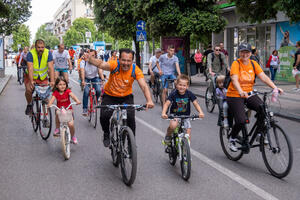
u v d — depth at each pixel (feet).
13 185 15.67
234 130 18.74
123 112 16.52
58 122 22.24
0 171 17.61
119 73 17.40
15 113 35.24
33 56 26.13
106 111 18.16
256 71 18.67
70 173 17.30
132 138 15.24
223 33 88.58
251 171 17.58
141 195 14.51
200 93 51.24
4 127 28.60
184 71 66.95
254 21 36.35
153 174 17.15
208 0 63.10
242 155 18.83
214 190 15.03
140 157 20.04
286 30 67.36
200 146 22.47
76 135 25.70
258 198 14.16
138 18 90.79
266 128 17.24
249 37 79.25
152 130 27.20
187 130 17.31
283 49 67.51
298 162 19.15
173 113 17.72
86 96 29.84
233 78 18.30
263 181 16.14
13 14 87.71
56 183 15.92
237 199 14.06
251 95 18.03
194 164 18.75
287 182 16.03
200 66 85.66
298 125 29.27
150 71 42.65
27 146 22.61
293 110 34.88
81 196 14.42
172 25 63.36
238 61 18.66
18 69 67.00
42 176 16.85
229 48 86.84
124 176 15.98
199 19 60.95
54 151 21.42
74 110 37.09
